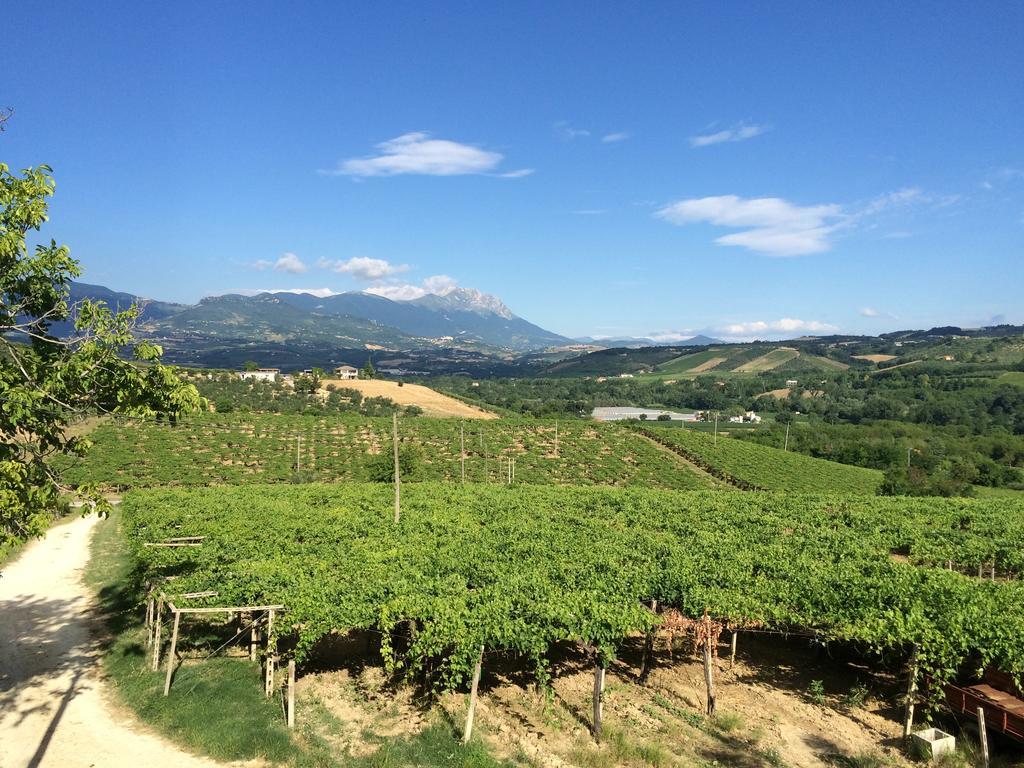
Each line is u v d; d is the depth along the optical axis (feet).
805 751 39.50
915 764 38.17
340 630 46.39
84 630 59.82
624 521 101.40
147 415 39.27
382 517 95.45
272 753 38.09
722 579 57.67
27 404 33.60
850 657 54.44
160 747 38.99
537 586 51.75
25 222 35.63
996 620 43.83
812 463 235.40
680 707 45.32
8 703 44.24
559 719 42.98
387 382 388.16
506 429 257.55
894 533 97.09
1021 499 173.17
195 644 56.13
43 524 36.11
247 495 116.67
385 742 39.58
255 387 308.19
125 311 39.01
